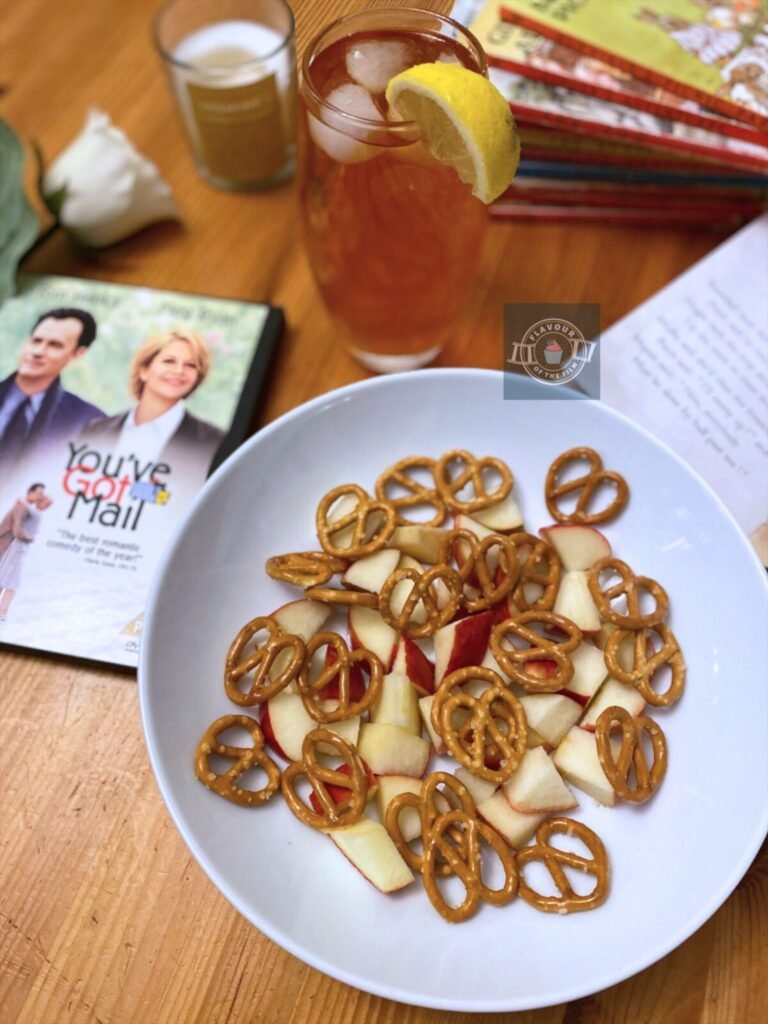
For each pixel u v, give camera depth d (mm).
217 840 276
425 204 320
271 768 296
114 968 284
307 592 324
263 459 339
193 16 438
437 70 283
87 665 336
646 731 310
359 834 282
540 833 291
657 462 339
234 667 312
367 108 308
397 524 343
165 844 304
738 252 419
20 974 283
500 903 276
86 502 367
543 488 361
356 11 321
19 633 338
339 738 294
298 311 420
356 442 359
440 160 303
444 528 356
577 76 393
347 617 336
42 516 364
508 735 304
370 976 252
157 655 299
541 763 297
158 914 292
